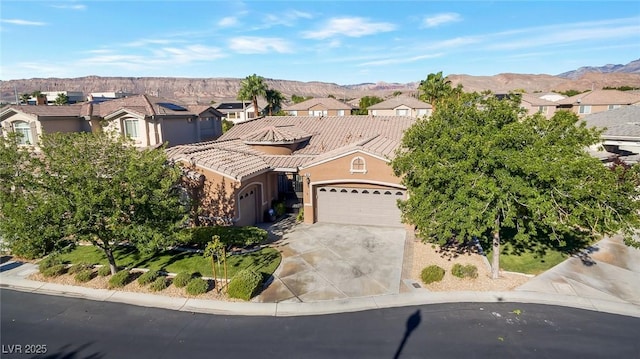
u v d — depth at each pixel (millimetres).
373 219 20984
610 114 31766
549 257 15781
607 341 10305
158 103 31156
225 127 55406
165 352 10352
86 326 11656
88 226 13391
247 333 11172
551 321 11320
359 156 19875
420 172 13125
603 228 10961
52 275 14992
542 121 12062
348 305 12625
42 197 13094
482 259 15906
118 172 13797
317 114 71500
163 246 14031
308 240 18750
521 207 12508
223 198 19297
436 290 13414
